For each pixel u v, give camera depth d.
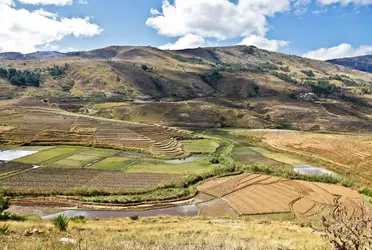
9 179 72.38
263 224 42.28
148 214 58.56
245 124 179.75
